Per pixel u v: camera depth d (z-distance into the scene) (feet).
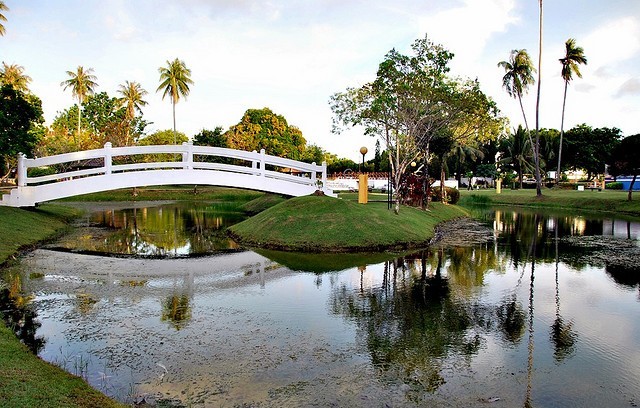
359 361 21.49
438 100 74.13
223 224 81.25
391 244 52.95
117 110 220.84
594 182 182.09
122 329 25.66
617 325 27.20
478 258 48.14
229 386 18.92
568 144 206.90
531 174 216.54
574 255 50.47
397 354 22.40
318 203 62.13
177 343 23.58
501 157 230.27
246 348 22.95
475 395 18.43
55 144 170.30
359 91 80.84
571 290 35.14
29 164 67.46
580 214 103.76
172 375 19.88
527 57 139.03
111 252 51.21
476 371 20.63
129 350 22.63
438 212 90.07
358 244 51.85
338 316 28.17
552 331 26.03
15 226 57.67
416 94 72.69
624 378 20.20
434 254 50.19
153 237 63.87
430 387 19.04
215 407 17.22
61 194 67.82
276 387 18.86
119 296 32.60
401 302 31.35
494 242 59.82
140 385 18.92
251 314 28.50
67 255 48.80
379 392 18.54
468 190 184.75
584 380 19.95
